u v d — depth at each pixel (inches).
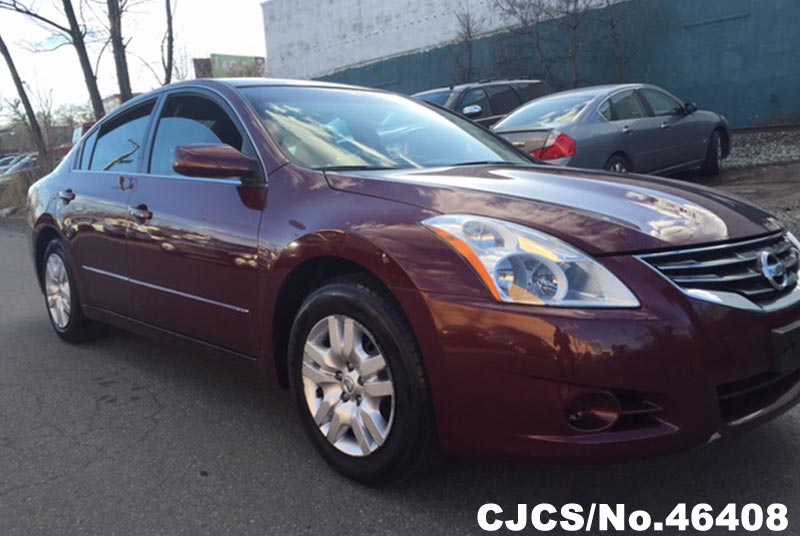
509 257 92.7
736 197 122.7
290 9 1056.8
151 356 183.9
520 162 152.9
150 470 119.3
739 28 589.9
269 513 104.1
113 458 124.4
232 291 128.1
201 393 155.3
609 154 314.0
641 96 348.5
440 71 838.5
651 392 88.5
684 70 626.8
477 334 91.4
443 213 101.6
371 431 105.2
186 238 136.4
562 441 89.1
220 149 124.8
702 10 608.1
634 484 109.5
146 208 149.1
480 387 92.1
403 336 98.7
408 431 99.7
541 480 111.2
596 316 88.0
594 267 91.4
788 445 119.3
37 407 150.7
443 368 94.3
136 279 155.2
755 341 94.9
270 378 125.4
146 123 164.6
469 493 107.6
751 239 104.3
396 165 133.0
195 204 136.6
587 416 89.5
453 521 100.3
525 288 90.6
